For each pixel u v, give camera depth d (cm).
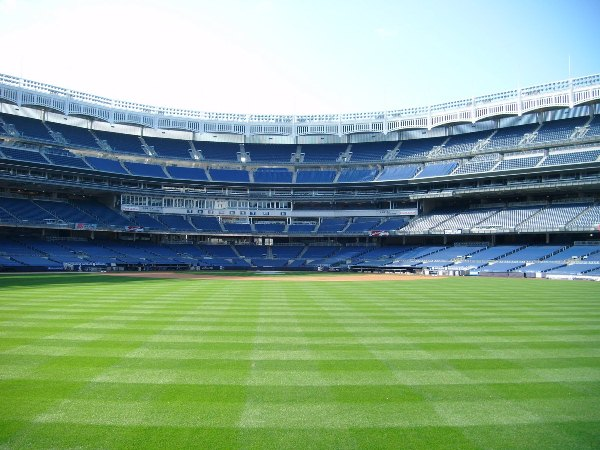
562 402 1070
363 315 2317
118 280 4734
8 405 1018
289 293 3506
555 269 6050
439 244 8569
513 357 1462
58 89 7906
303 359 1422
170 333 1784
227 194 8881
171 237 8906
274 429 912
